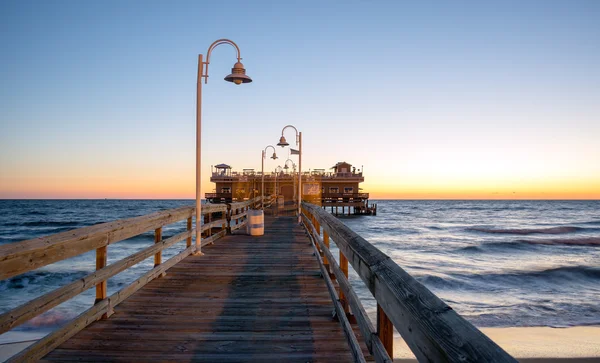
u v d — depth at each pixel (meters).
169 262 6.39
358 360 2.48
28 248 2.45
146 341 3.46
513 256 25.59
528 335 9.61
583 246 30.86
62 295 2.96
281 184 58.84
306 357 3.18
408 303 1.33
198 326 3.87
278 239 10.96
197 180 8.16
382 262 1.87
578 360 7.93
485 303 13.02
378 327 1.86
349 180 59.38
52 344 3.14
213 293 5.13
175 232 42.38
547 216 78.94
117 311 4.30
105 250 3.88
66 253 2.97
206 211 9.38
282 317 4.20
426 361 1.12
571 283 16.55
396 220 63.12
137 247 29.27
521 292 14.86
